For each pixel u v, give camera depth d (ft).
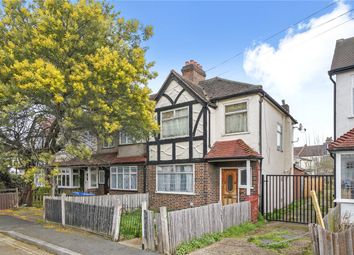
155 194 55.31
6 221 39.81
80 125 40.96
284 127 58.29
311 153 142.51
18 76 32.65
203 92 53.62
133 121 41.93
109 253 24.54
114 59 36.76
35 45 35.09
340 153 33.76
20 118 40.73
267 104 49.24
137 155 62.34
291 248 25.35
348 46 44.14
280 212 45.32
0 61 35.27
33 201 59.06
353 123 37.65
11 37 37.35
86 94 36.94
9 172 63.82
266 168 47.16
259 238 29.27
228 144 47.47
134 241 28.53
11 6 37.37
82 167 75.51
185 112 52.26
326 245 19.02
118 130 44.01
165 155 54.54
